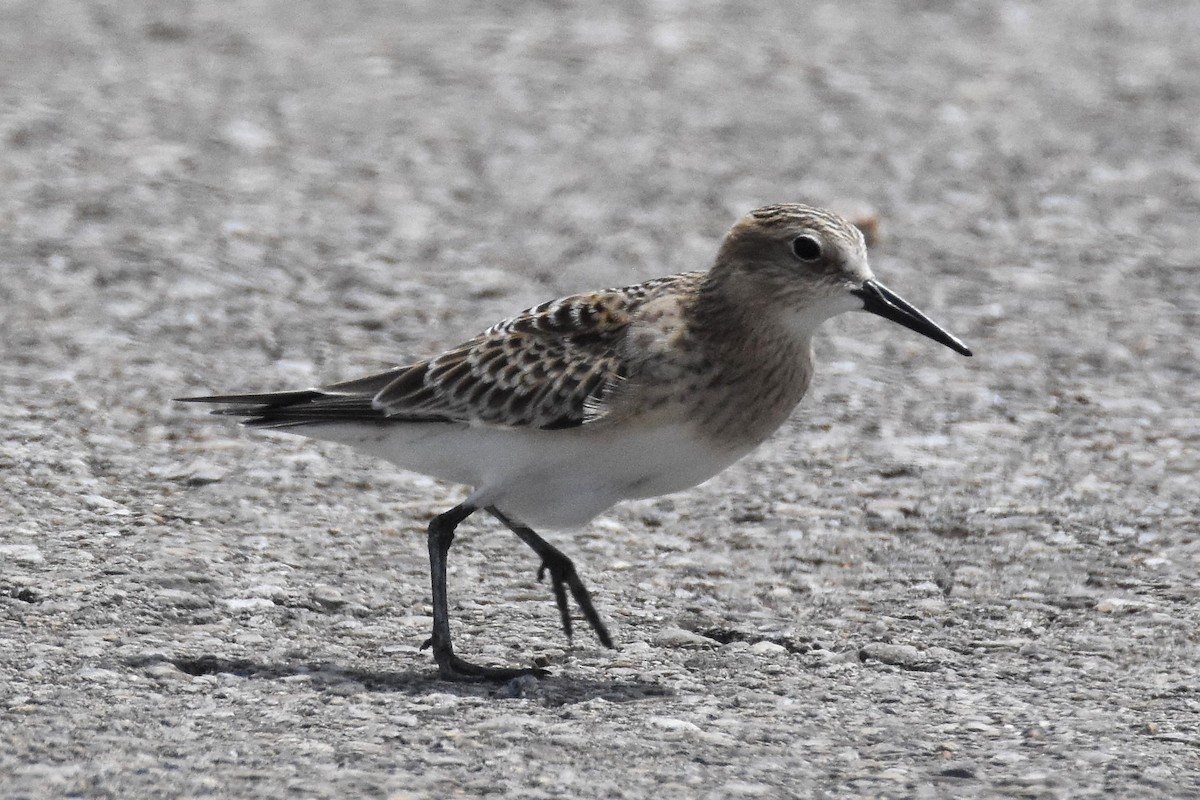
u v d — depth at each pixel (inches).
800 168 843.4
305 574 444.1
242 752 334.3
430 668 390.6
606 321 398.3
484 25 1071.6
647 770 333.4
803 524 495.2
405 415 403.2
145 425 548.4
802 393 417.7
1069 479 528.7
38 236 711.7
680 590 450.0
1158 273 724.0
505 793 319.9
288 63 984.3
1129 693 384.2
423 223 761.0
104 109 889.5
